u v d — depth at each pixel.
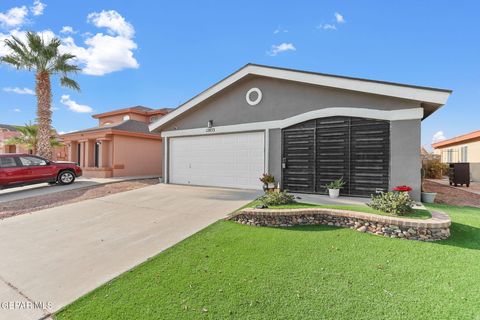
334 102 8.74
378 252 4.47
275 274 3.71
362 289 3.30
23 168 11.08
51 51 13.64
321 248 4.67
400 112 7.72
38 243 5.18
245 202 7.99
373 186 8.02
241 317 2.79
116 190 10.88
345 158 8.50
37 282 3.72
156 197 9.24
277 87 9.91
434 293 3.17
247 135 10.75
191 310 2.93
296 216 6.15
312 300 3.07
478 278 3.52
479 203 7.92
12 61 13.38
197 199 8.70
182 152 12.74
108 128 15.70
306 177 9.22
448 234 5.07
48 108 14.60
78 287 3.56
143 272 3.88
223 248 4.69
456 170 12.16
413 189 7.52
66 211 7.59
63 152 22.89
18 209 7.90
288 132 9.66
